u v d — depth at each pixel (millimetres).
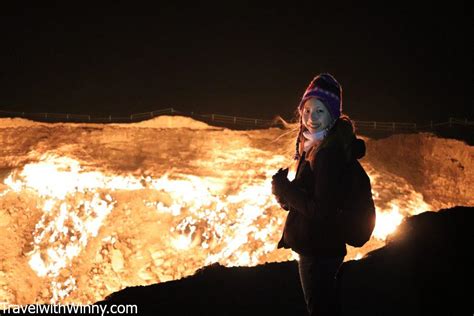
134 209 18016
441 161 18609
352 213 4125
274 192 4254
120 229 17719
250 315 6527
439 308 5832
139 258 17156
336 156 4102
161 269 16938
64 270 17375
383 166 18484
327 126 4246
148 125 19500
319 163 4113
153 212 17891
